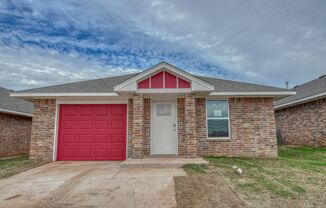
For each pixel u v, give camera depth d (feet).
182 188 16.97
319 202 14.47
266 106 32.81
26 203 14.73
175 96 30.91
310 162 27.81
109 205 14.17
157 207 13.79
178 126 31.45
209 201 14.60
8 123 40.01
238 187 17.29
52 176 21.47
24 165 27.45
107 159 31.30
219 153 31.89
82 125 32.12
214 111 33.04
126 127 31.81
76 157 31.45
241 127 32.40
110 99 32.45
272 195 15.66
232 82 38.73
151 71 27.91
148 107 31.86
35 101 32.42
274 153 31.78
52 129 31.76
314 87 48.60
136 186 17.57
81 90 31.48
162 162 24.27
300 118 46.01
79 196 15.81
